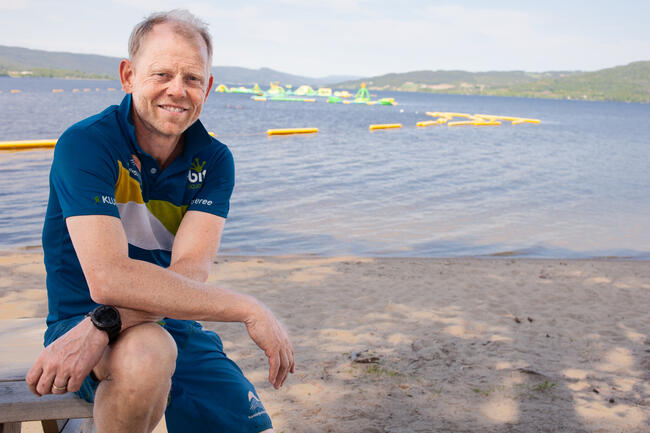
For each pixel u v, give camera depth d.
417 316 5.71
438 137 36.94
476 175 19.08
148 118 1.84
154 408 1.60
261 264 7.69
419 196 14.38
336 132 37.53
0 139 24.64
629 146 36.78
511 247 9.69
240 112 65.31
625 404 3.81
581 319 5.77
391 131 41.09
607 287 7.11
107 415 1.59
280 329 1.88
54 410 1.68
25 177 14.23
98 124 1.80
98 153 1.75
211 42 1.94
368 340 4.98
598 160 26.48
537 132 48.44
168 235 2.06
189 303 1.70
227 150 2.12
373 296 6.37
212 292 1.77
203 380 2.00
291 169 18.31
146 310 1.65
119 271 1.64
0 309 5.40
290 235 9.82
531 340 5.10
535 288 6.94
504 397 3.87
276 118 54.53
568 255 9.35
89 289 1.79
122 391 1.54
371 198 13.79
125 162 1.84
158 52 1.79
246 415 1.96
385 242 9.62
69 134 1.76
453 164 22.00
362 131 39.50
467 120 64.50
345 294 6.42
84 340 1.54
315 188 14.80
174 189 1.98
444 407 3.70
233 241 9.26
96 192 1.71
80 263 1.79
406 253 8.97
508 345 4.94
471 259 8.58
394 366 4.39
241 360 4.46
